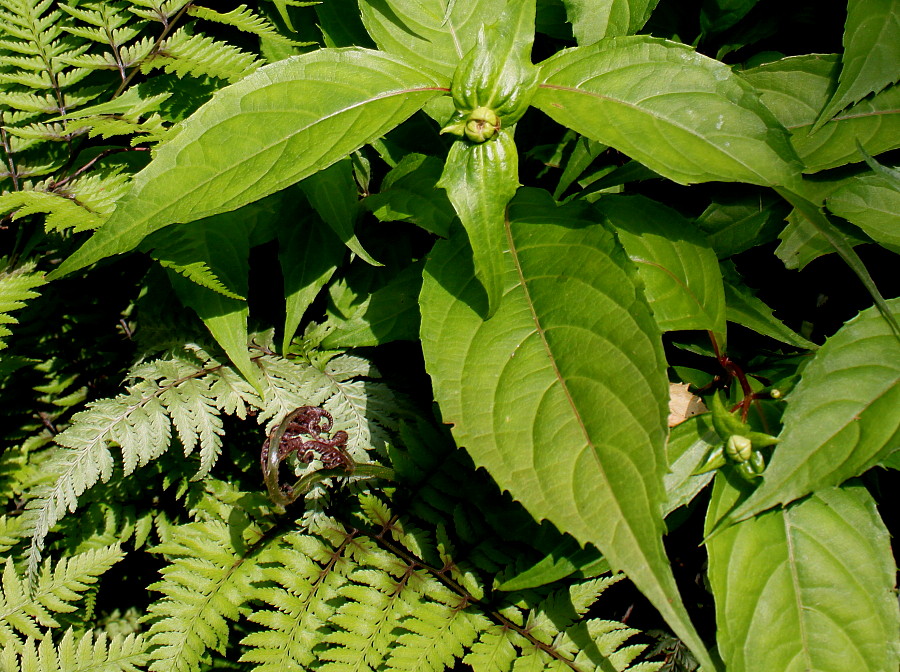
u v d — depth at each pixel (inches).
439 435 22.2
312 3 22.1
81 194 21.6
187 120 18.5
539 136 23.1
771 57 21.9
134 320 24.4
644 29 22.5
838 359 18.5
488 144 18.4
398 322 21.5
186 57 22.4
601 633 20.8
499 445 17.8
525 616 21.7
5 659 21.1
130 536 24.3
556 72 19.0
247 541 22.1
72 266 18.7
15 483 23.0
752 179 18.3
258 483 23.6
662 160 18.4
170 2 22.5
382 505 21.9
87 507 23.8
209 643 21.2
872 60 19.8
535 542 21.1
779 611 18.6
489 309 18.3
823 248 20.4
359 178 22.6
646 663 20.5
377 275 22.5
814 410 18.4
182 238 21.3
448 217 20.1
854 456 18.1
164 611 21.3
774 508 19.0
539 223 19.2
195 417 21.7
